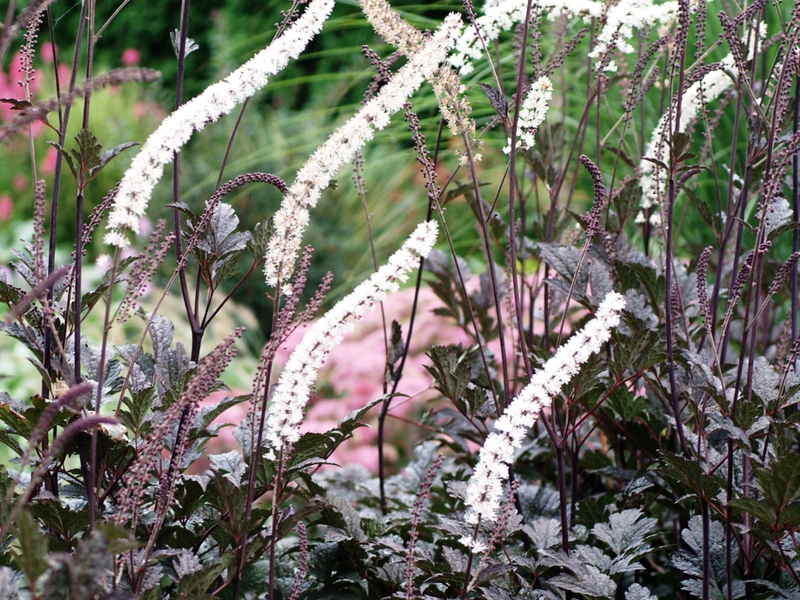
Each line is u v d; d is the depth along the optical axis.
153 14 8.10
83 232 1.49
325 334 1.27
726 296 2.21
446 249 4.51
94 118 7.01
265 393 1.33
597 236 2.07
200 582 1.33
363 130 1.34
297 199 1.32
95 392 1.47
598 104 2.07
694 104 2.11
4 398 1.53
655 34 3.08
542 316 2.35
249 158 5.66
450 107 1.57
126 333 4.63
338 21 4.23
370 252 5.20
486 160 4.80
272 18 7.14
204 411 1.65
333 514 1.63
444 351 1.69
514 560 1.56
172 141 1.28
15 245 6.20
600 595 1.44
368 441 3.51
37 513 1.33
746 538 1.68
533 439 2.29
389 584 1.62
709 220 1.99
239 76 1.36
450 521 1.59
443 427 2.23
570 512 1.91
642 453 2.08
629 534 1.64
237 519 1.33
